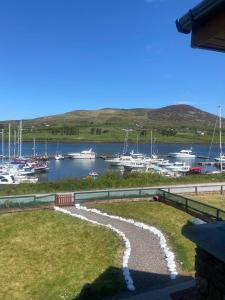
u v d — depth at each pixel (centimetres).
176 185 5322
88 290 1933
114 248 2648
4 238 2909
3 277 2347
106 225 3180
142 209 3747
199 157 17925
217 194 4803
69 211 3603
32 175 11381
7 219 3284
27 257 2592
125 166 13338
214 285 718
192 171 10819
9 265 2492
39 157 15825
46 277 2320
